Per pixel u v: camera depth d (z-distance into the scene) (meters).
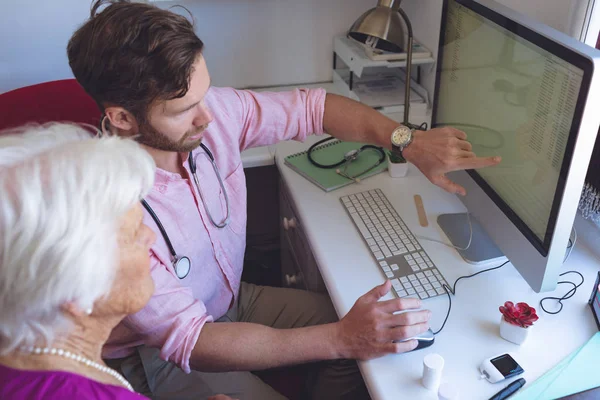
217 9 1.89
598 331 1.00
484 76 1.11
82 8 1.76
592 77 0.78
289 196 1.54
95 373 0.72
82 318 0.67
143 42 0.90
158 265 1.05
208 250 1.23
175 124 1.00
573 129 0.83
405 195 1.40
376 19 1.32
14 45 1.78
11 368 0.65
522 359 0.95
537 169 0.96
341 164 1.52
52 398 0.64
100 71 0.93
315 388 1.31
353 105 1.36
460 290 1.11
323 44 2.04
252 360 1.02
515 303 1.07
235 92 1.32
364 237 1.26
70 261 0.60
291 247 1.71
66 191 0.62
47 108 1.32
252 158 1.61
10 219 0.60
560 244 0.93
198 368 1.06
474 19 1.12
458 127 1.28
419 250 1.21
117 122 1.00
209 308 1.31
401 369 0.95
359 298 1.04
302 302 1.42
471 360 0.96
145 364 1.19
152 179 0.72
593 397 0.88
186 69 0.93
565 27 1.22
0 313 0.62
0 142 0.70
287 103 1.35
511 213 1.06
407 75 1.42
